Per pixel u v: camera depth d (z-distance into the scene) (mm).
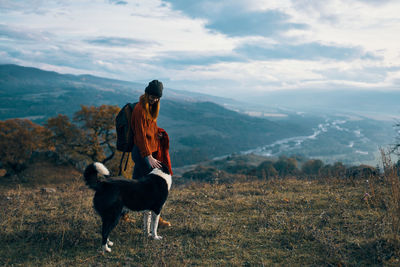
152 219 4680
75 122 44062
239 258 4027
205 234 4840
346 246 4172
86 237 4793
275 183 9156
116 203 4145
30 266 3928
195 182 11180
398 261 3617
